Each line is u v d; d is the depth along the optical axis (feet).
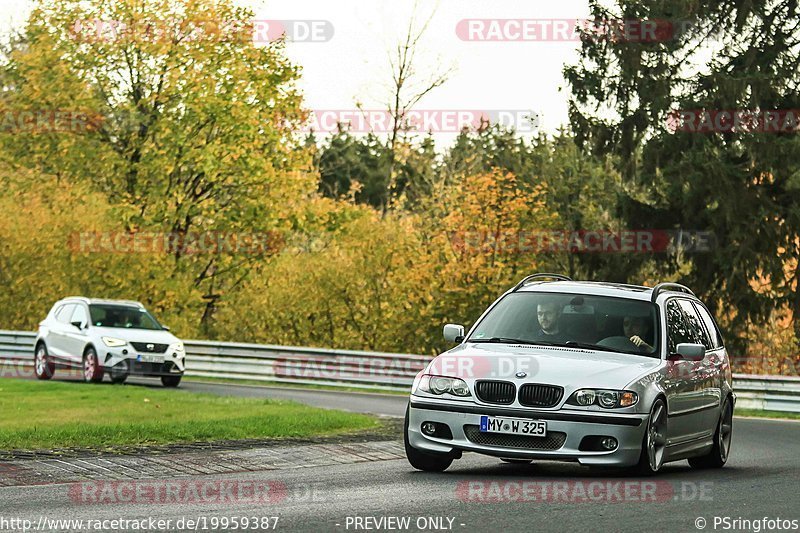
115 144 322.14
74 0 311.88
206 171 303.07
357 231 280.31
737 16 290.56
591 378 87.15
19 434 101.45
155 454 96.02
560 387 86.48
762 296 289.74
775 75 282.77
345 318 280.31
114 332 204.64
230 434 111.24
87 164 317.01
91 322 208.23
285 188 323.98
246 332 286.25
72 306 215.51
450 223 268.82
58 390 167.32
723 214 283.79
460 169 369.71
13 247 278.05
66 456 92.07
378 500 74.18
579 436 85.81
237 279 332.19
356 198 510.17
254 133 310.86
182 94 307.99
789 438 143.02
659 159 290.56
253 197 321.32
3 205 285.43
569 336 95.71
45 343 215.92
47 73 311.68
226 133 311.68
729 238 285.23
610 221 346.95
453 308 265.54
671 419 93.09
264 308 283.59
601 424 85.71
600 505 73.26
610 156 311.47
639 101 294.87
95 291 285.43
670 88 293.64
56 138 315.17
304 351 240.32
